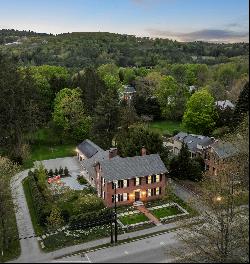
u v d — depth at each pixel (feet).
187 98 384.68
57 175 239.50
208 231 139.13
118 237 167.02
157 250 154.20
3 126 270.87
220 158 209.05
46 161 270.05
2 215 157.99
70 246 159.74
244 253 111.75
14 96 272.10
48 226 170.30
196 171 224.12
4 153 261.65
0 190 157.69
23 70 333.01
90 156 246.68
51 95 337.93
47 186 207.41
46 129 322.96
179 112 377.09
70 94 318.65
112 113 286.87
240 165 116.57
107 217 179.93
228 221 122.83
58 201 201.87
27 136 295.48
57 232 170.50
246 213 109.40
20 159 257.14
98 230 173.06
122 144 240.12
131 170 200.34
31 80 301.22
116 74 517.55
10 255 152.46
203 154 242.78
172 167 227.61
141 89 436.76
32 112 291.79
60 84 343.67
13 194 209.77
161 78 443.73
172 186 219.00
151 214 189.78
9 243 160.97
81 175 239.30
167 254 148.15
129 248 157.28
